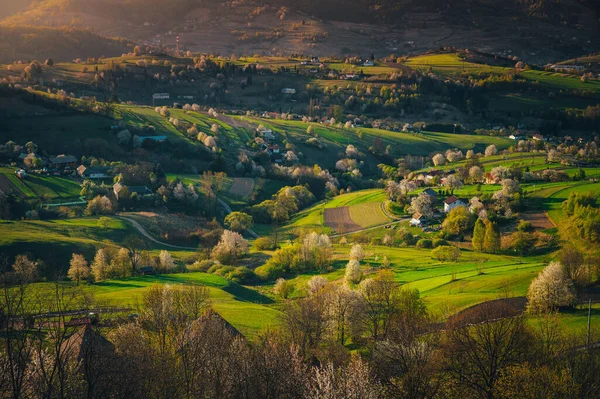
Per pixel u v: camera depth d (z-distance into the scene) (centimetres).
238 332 8038
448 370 6316
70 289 9662
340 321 8638
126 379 5384
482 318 7750
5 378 4756
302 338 7869
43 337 5956
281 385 5922
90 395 4959
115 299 10075
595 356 6312
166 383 5612
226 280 13312
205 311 8331
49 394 4659
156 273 14412
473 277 12050
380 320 8606
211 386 5878
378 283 9169
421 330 7381
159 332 6875
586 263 10512
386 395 6097
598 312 8688
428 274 13212
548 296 8900
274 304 11938
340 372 6006
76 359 5634
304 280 14262
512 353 6412
